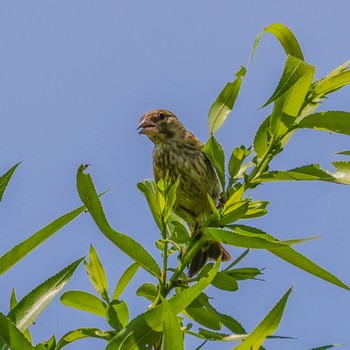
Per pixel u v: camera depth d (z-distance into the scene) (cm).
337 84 572
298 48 572
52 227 487
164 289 529
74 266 489
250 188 567
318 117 562
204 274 531
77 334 502
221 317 527
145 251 517
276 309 411
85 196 487
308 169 552
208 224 549
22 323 468
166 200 548
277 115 564
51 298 478
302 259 469
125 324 505
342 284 461
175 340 395
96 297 538
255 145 577
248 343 413
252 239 477
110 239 507
